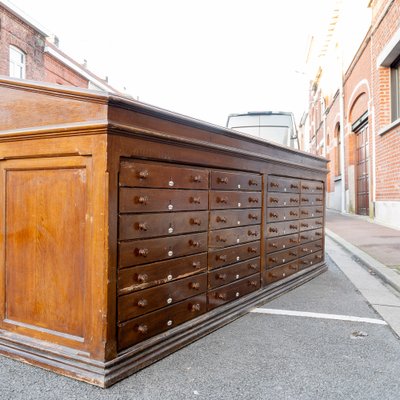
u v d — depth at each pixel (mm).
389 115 10703
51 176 2561
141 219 2561
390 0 9391
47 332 2572
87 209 2391
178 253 2910
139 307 2564
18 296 2727
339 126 19047
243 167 3729
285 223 4691
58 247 2535
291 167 4797
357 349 2922
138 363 2494
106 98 2244
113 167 2332
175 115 2744
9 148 2688
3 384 2287
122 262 2422
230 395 2215
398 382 2404
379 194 11242
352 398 2203
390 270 5383
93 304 2361
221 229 3436
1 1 17578
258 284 4105
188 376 2438
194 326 3057
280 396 2213
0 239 2793
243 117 10797
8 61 18547
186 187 2979
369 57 12031
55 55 21859
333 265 6305
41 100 2543
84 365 2355
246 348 2910
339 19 17344
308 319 3609
